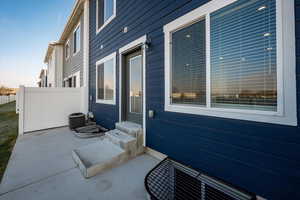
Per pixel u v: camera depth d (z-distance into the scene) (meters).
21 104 4.79
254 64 1.60
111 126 4.45
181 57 2.39
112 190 1.95
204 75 2.06
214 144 1.93
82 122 5.30
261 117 1.53
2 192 1.90
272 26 1.48
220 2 1.84
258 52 1.58
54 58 11.21
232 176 1.75
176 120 2.45
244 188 1.65
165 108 2.65
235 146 1.73
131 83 3.79
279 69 1.42
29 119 4.99
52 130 5.21
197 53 2.15
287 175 1.38
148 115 3.06
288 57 1.37
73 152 2.95
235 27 1.74
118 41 4.06
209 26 1.96
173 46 2.53
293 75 1.35
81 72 6.82
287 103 1.38
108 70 4.70
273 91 1.48
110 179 2.21
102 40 4.97
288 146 1.37
